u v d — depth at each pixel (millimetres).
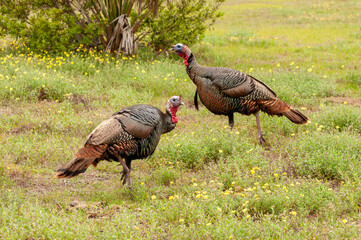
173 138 20688
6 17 38344
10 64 31156
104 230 12750
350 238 12359
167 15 39750
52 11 36406
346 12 79688
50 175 17828
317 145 19266
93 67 33406
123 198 16125
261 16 80312
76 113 25438
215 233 12516
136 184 16984
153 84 30344
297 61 41781
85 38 37719
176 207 14180
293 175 18078
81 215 14273
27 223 12781
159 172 17812
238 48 50062
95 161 15664
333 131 22406
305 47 49594
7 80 27750
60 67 32281
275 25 70375
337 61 41375
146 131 15688
